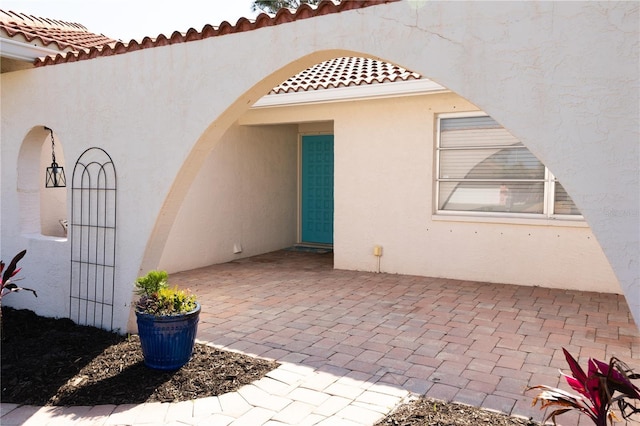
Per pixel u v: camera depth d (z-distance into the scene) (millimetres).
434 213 9000
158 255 5773
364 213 9539
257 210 11453
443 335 5805
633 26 3209
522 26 3547
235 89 4883
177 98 5238
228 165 10586
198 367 4812
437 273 8938
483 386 4430
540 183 8156
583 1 3342
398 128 9102
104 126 5773
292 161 12578
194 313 4758
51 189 8617
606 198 3336
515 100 3594
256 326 6129
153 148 5438
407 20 3977
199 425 3775
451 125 8789
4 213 6863
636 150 3238
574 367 2977
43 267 6453
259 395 4250
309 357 5102
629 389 2754
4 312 6559
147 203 5516
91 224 5965
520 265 8281
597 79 3328
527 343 5551
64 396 4250
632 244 3268
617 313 6672
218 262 10414
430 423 3754
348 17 4242
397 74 8672
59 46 6695
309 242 12750
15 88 6582
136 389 4359
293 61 4562
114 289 5805
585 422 3764
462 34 3764
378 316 6555
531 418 3824
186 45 5141
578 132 3400
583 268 7855
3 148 6781
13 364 4852
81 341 5484
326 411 3969
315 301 7328
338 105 9656
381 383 4488
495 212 8555
